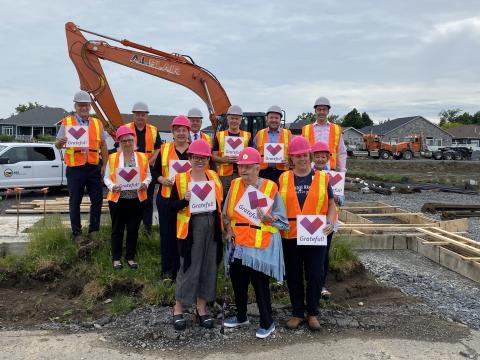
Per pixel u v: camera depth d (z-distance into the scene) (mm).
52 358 4359
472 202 16031
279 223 4699
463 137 88375
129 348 4582
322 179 4926
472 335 4992
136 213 6203
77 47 13023
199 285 4996
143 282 5895
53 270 6246
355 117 98500
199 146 4824
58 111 63781
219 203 4965
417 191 19125
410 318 5418
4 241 7012
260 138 6949
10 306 5641
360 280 6562
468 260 7039
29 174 14234
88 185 6883
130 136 6055
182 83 13844
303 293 5156
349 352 4531
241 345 4652
